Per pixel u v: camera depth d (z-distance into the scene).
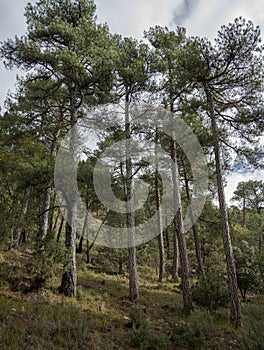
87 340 5.85
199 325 7.02
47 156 9.75
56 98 12.46
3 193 11.06
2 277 8.64
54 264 9.09
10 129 13.06
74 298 8.97
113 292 11.33
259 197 38.28
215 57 9.97
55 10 11.38
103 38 10.72
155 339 6.20
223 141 11.55
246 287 13.10
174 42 13.12
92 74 10.55
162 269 16.94
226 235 9.91
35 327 5.66
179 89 11.22
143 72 11.45
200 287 10.54
